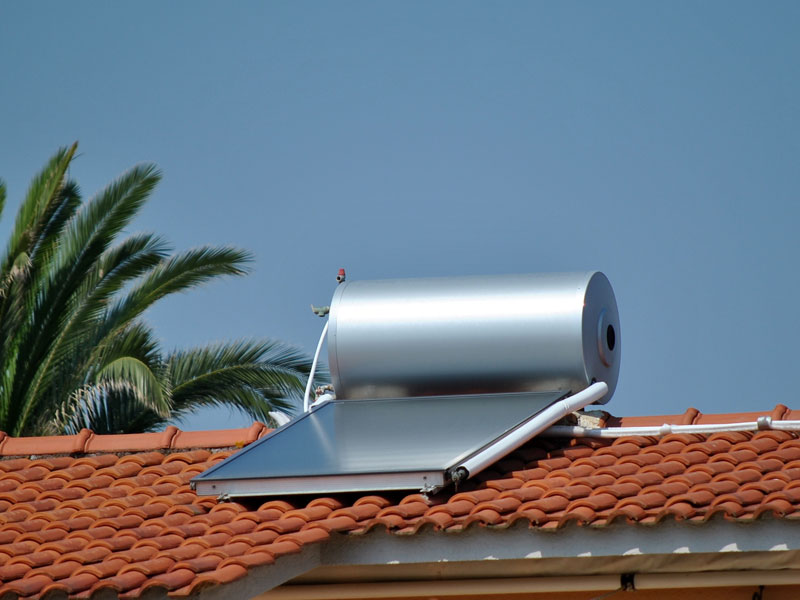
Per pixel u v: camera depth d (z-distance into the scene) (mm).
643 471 29688
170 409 87750
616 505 27500
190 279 87688
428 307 34500
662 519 26641
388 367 34438
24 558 27594
